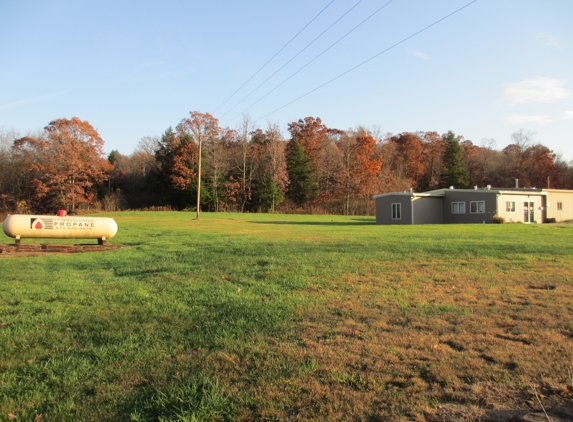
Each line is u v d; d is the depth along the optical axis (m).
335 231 24.47
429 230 24.59
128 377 4.30
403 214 38.28
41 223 16.66
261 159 68.38
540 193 38.50
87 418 3.54
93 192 63.62
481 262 10.95
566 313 6.18
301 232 23.94
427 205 38.81
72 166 55.12
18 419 3.55
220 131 69.44
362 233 22.23
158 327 5.97
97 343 5.40
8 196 56.97
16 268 12.22
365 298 7.37
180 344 5.22
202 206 66.50
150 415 3.54
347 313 6.43
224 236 21.70
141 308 7.04
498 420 3.27
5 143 58.88
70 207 56.62
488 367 4.26
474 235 19.89
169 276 10.07
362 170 66.25
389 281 8.78
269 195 65.12
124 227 29.91
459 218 38.66
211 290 8.34
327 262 11.33
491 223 35.66
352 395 3.73
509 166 74.62
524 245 14.62
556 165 72.06
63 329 5.96
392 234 21.16
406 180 70.19
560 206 40.88
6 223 16.28
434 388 3.84
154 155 75.94
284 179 66.69
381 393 3.76
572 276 8.99
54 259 14.17
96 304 7.40
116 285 9.17
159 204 69.75
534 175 71.44
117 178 74.50
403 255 12.43
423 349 4.82
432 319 6.02
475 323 5.79
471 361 4.42
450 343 5.03
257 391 3.86
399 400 3.62
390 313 6.39
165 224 33.50
